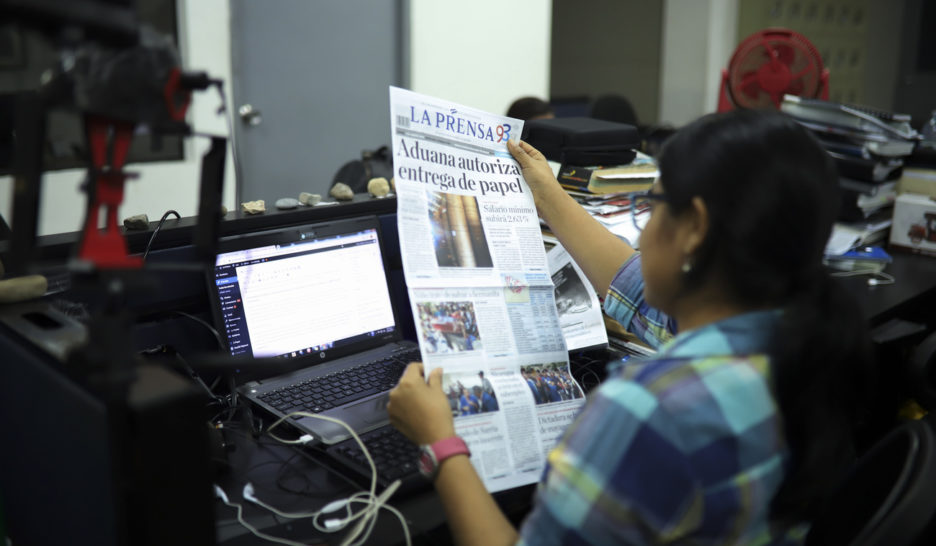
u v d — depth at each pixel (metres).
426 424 0.86
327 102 3.74
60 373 0.79
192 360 0.77
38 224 0.69
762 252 0.66
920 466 0.81
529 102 2.82
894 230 2.21
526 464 0.95
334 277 1.29
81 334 0.87
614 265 1.15
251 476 1.00
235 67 3.38
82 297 1.07
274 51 3.50
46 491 0.88
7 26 0.57
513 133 1.17
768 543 0.73
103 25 0.60
